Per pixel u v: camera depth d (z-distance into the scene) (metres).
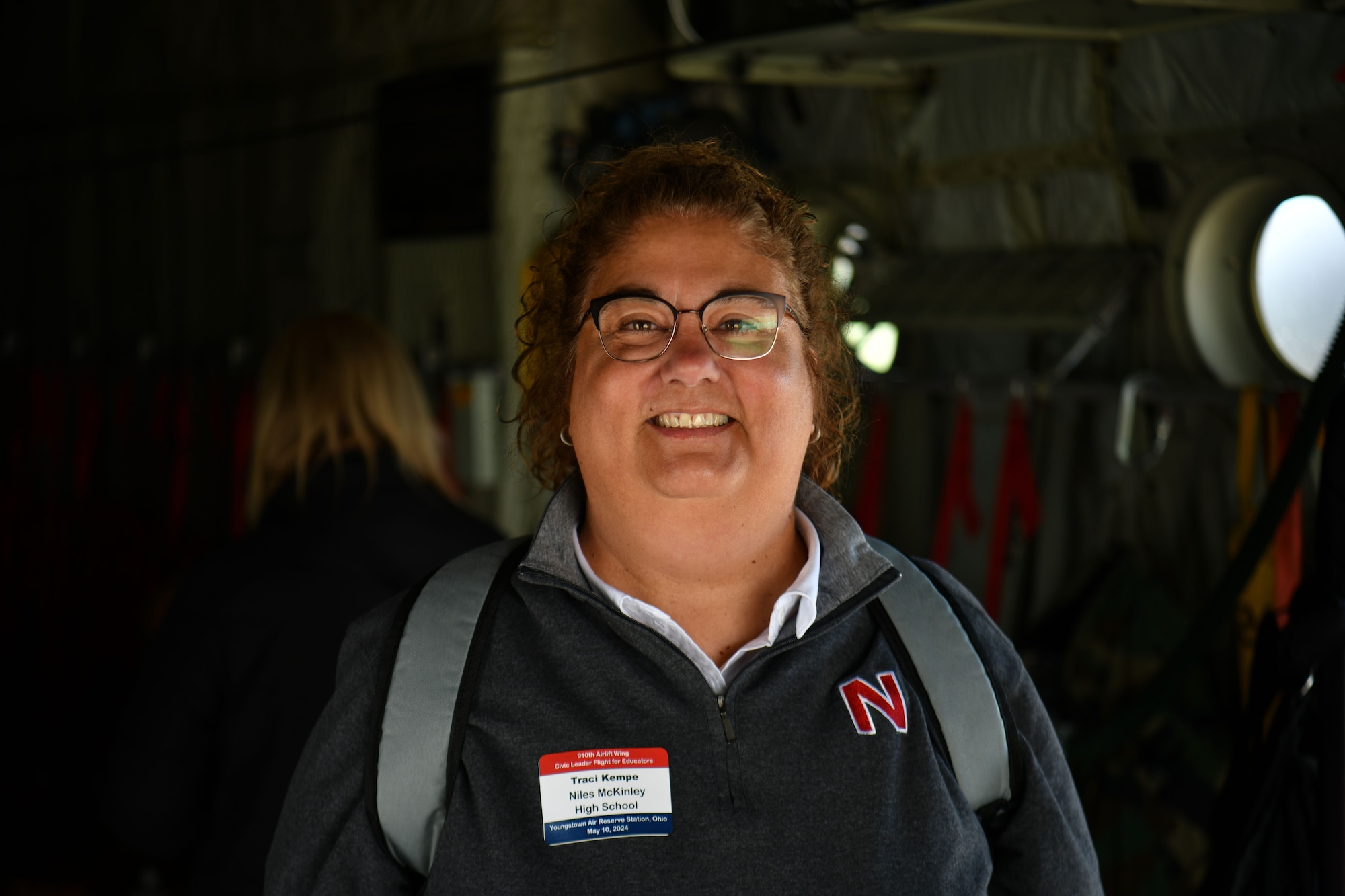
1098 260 2.89
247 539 2.10
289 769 1.98
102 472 4.82
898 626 1.34
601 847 1.19
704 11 2.72
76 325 4.91
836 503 1.36
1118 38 2.57
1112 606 2.77
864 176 3.36
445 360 3.69
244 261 4.29
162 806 2.00
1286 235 2.62
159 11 4.55
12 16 5.14
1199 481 2.70
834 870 1.19
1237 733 1.92
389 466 2.21
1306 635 1.71
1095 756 2.30
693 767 1.21
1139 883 2.58
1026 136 2.94
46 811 4.53
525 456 1.51
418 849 1.24
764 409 1.25
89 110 4.82
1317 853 1.73
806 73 2.95
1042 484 2.98
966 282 3.10
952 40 2.63
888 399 3.30
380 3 3.79
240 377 4.31
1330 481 1.74
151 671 2.00
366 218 3.89
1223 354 2.71
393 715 1.24
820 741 1.23
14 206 5.12
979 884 1.27
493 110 3.48
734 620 1.33
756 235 1.30
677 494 1.23
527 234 3.47
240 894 1.97
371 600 2.07
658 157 1.34
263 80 4.19
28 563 5.04
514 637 1.28
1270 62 2.46
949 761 1.29
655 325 1.25
